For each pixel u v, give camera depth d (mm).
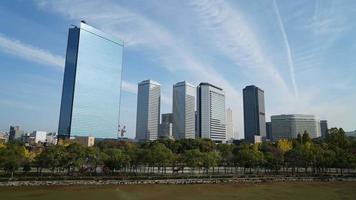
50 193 91250
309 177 141750
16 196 85500
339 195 98500
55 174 123062
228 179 130250
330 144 191375
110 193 95125
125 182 115062
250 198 91688
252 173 153625
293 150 168375
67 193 92250
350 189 111625
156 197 91438
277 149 196250
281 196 95625
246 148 179125
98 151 137500
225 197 92938
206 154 149000
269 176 141250
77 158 126000
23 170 129125
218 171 161250
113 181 114125
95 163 130625
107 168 135375
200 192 101375
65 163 123188
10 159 111188
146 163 144875
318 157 155875
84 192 95000
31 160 132875
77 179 111375
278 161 160375
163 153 140500
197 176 131375
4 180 101000
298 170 172250
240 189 109312
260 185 121062
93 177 116250
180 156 151750
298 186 119062
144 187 108812
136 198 89250
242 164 157625
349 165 154125
